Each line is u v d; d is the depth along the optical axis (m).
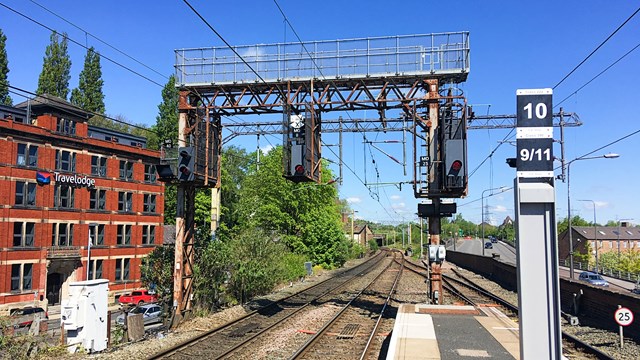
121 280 44.88
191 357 13.02
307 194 49.59
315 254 50.47
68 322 13.99
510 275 35.12
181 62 19.98
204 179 19.28
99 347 14.41
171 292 21.45
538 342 6.02
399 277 40.97
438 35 18.84
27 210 36.91
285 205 49.53
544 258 6.16
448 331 13.52
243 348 14.07
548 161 6.34
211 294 21.31
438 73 18.66
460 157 17.22
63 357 13.39
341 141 21.83
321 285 34.25
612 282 48.62
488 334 13.12
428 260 19.58
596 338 15.45
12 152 36.00
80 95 63.41
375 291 29.92
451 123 18.17
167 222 61.28
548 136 6.40
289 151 18.22
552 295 6.07
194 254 20.78
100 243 43.16
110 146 44.09
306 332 16.19
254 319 19.27
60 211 39.47
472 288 31.73
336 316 18.77
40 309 33.94
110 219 43.97
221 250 21.72
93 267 42.12
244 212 50.34
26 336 14.13
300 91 19.83
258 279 26.06
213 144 20.30
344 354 13.06
